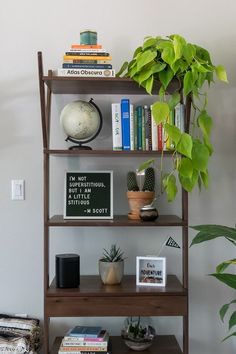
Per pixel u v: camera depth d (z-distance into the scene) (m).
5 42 2.40
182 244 2.34
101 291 2.10
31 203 2.42
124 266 2.45
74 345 2.14
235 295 2.47
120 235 2.45
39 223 2.42
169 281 2.29
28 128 2.42
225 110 2.47
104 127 2.44
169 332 2.45
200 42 2.45
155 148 2.18
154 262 2.22
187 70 1.98
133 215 2.23
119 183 2.44
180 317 2.45
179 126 2.14
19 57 2.41
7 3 2.40
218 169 2.47
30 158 2.42
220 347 2.47
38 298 2.43
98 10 2.42
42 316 2.43
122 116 2.17
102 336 2.17
